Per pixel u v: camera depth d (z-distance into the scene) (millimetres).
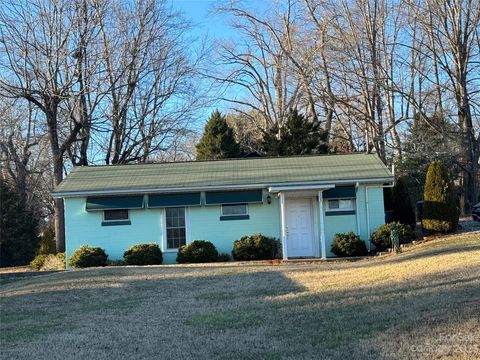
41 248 29938
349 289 10656
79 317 9859
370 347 6379
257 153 42594
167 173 22172
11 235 34062
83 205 20359
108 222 20312
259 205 20422
